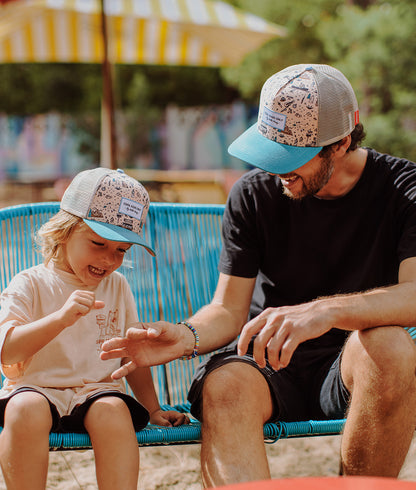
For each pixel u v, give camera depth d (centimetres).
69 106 1873
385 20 972
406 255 194
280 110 194
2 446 169
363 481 110
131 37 634
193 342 195
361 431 168
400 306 176
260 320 175
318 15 1258
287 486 109
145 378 215
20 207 244
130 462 173
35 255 239
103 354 184
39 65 1839
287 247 213
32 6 567
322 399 198
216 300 214
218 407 169
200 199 991
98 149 1875
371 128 966
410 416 166
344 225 207
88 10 559
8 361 182
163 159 1777
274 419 189
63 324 179
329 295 212
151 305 256
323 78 195
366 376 167
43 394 180
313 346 212
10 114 1856
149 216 264
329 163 196
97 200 199
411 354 165
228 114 1708
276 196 212
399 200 203
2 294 198
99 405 179
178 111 1789
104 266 200
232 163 1706
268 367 200
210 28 621
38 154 1855
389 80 980
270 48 1282
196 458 290
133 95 1780
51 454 288
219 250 268
